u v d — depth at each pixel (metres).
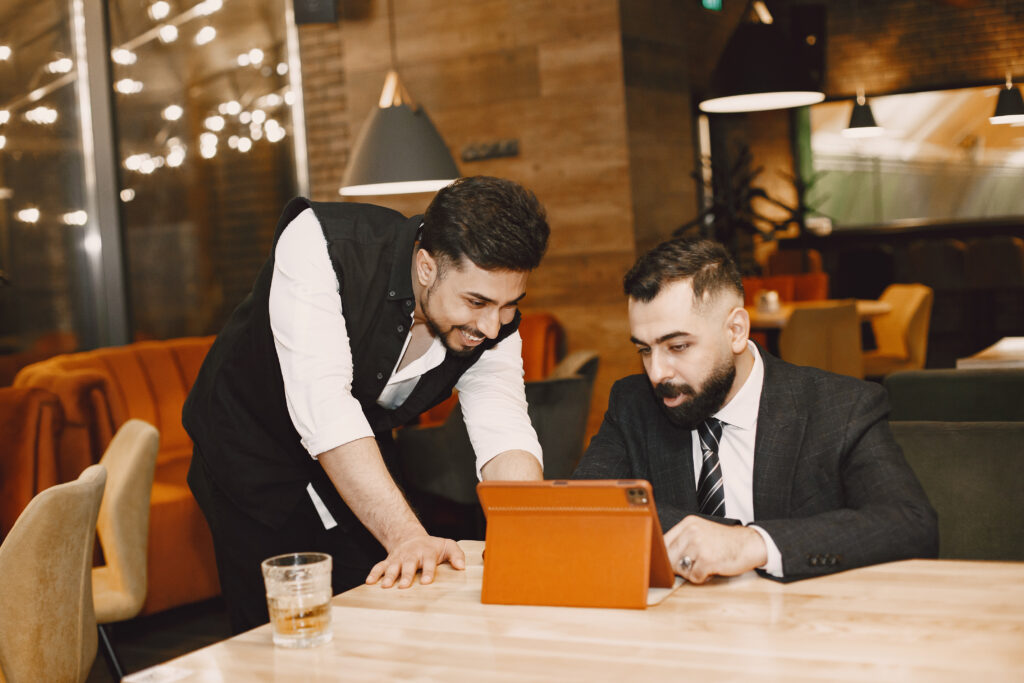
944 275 9.66
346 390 1.80
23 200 5.86
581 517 1.35
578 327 6.56
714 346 1.63
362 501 1.70
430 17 6.79
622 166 6.35
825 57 9.34
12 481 3.15
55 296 5.96
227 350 2.07
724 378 1.65
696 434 1.81
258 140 6.95
